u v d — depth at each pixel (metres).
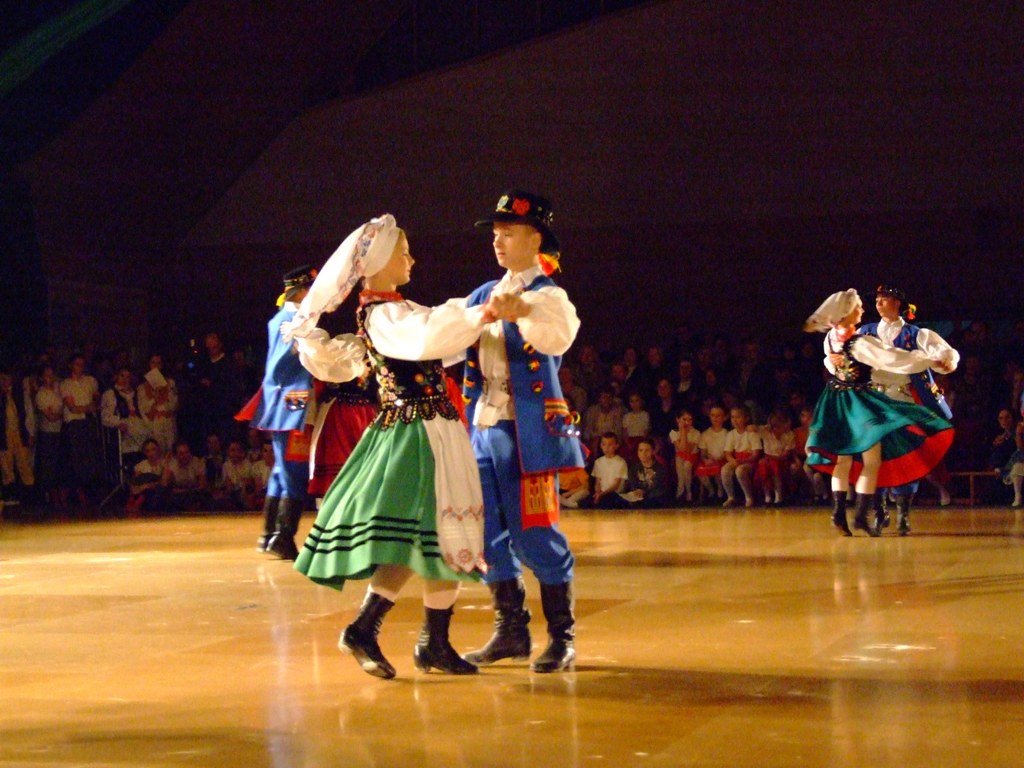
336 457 7.04
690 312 14.20
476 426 3.95
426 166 15.05
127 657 4.21
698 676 3.71
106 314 15.28
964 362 11.73
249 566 6.92
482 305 3.61
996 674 3.65
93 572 6.72
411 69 15.06
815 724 3.09
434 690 3.60
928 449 7.75
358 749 2.95
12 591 5.98
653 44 14.13
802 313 13.81
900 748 2.85
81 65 13.62
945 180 13.23
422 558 3.62
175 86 14.09
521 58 14.61
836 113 13.57
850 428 7.65
